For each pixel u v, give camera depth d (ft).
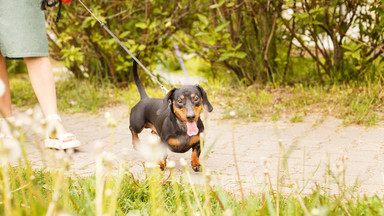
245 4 23.03
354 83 21.58
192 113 11.43
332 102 20.02
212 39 22.00
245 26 24.09
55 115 14.79
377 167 12.41
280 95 21.80
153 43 25.13
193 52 24.16
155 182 8.71
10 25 14.57
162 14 24.12
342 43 22.68
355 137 15.64
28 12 14.64
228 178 11.80
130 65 25.55
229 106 20.52
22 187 7.61
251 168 12.71
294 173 12.07
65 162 8.08
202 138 7.25
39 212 7.66
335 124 17.46
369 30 22.61
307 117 18.66
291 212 8.13
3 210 7.98
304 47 22.65
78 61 26.43
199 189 10.30
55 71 32.99
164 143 12.42
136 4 24.68
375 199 9.23
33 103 23.61
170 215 8.47
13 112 21.88
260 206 8.88
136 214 9.01
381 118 17.69
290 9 22.86
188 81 28.14
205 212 8.75
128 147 15.48
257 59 23.97
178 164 13.47
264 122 18.42
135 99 22.40
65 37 23.94
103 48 25.45
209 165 13.07
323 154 13.84
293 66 24.94
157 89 24.71
